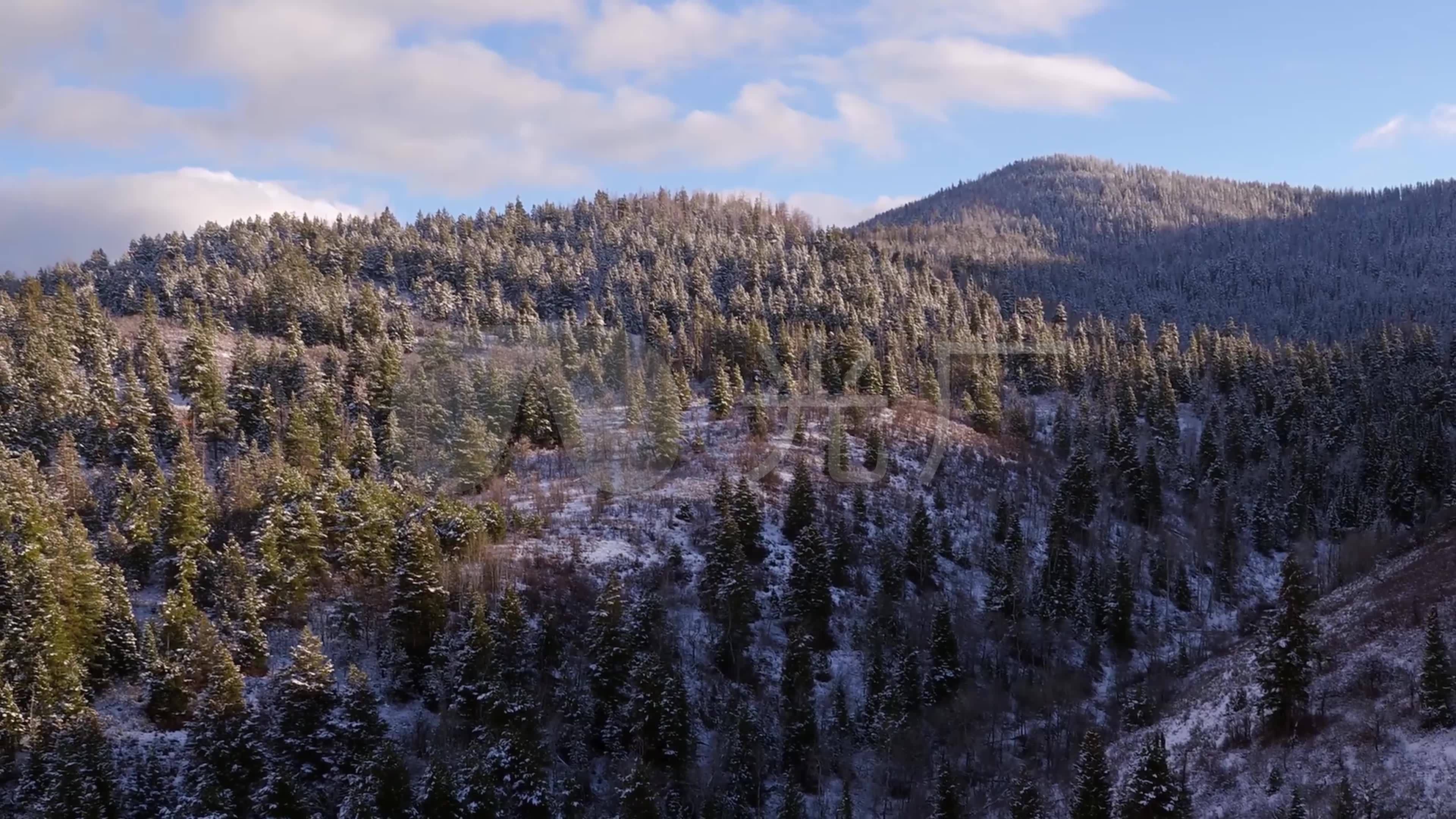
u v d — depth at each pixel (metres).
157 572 75.44
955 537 97.00
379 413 97.88
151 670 62.44
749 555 86.44
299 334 132.75
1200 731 62.22
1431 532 90.06
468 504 76.00
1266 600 93.69
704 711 68.75
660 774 60.09
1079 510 100.00
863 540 92.81
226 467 89.25
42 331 118.50
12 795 54.28
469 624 65.50
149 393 105.31
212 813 51.94
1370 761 51.06
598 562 78.31
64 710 57.53
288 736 58.22
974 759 66.50
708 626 76.69
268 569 71.19
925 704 71.00
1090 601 86.19
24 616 60.44
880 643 76.56
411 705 66.81
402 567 69.38
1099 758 49.22
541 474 80.44
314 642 60.62
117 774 55.88
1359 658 61.62
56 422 97.88
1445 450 107.62
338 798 56.38
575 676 68.31
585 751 62.97
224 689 57.62
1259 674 63.94
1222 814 52.97
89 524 81.75
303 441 92.25
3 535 69.94
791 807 57.88
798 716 65.12
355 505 76.81
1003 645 80.69
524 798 56.03
